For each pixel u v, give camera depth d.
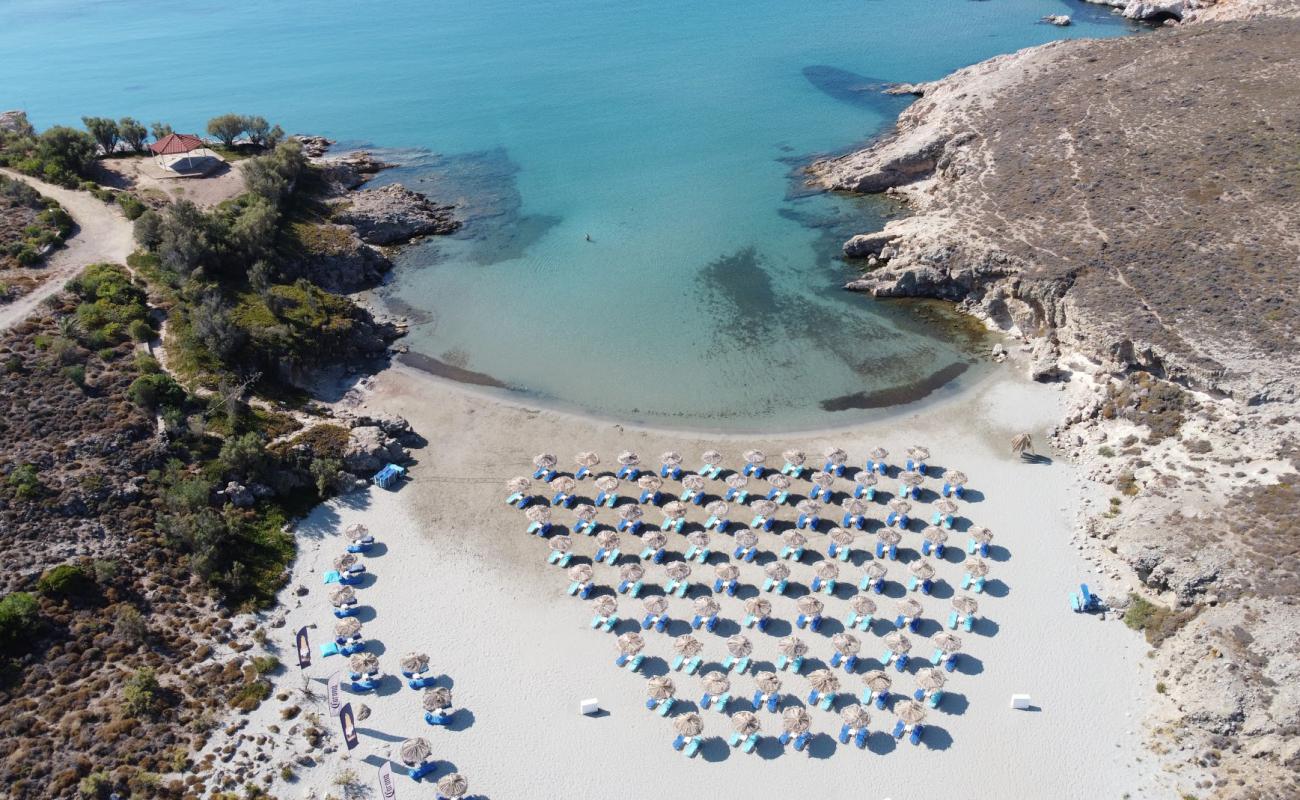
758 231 113.38
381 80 182.50
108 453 67.69
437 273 108.25
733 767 51.38
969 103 126.81
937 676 53.91
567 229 117.06
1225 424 69.38
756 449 76.75
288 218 109.94
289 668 57.66
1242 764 48.19
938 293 96.06
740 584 63.47
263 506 69.50
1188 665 53.78
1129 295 81.62
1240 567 56.56
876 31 196.50
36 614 56.22
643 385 85.81
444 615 61.66
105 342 78.50
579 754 52.34
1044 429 76.31
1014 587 61.69
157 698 53.94
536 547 67.38
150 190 111.25
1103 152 104.56
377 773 51.22
